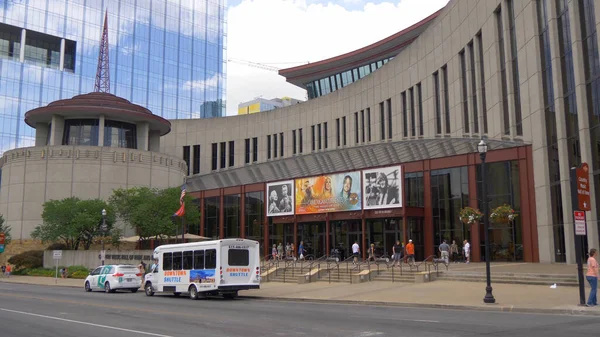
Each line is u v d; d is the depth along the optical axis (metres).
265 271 37.88
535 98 36.69
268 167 66.75
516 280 26.39
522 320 15.83
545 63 35.94
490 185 39.88
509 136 40.09
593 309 17.39
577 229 18.84
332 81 94.62
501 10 41.34
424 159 44.25
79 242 53.66
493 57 42.31
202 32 128.50
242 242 27.14
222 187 61.56
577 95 31.58
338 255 45.81
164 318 17.56
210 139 82.12
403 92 58.06
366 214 44.31
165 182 64.75
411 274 30.62
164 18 121.62
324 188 47.47
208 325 15.58
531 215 37.00
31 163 59.88
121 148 61.44
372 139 62.12
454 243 40.03
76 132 63.62
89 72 107.69
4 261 58.31
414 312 19.05
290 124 74.75
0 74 96.75
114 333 13.95
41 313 19.36
